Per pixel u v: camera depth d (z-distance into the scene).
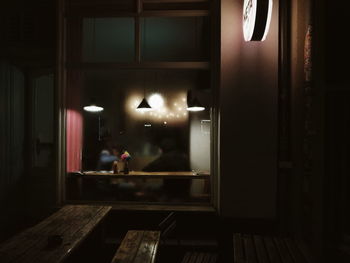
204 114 5.03
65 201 4.93
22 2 5.10
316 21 3.25
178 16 4.82
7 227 4.96
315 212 3.26
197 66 4.77
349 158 3.15
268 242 3.61
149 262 2.90
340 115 3.16
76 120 5.07
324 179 3.19
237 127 4.35
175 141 5.25
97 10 4.89
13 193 5.06
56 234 2.99
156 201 4.96
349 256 3.06
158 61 4.86
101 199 5.00
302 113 3.77
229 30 4.37
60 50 4.86
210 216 4.58
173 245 4.44
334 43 3.14
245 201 4.34
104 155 5.34
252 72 4.34
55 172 4.84
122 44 5.23
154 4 4.86
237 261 2.98
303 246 3.64
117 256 3.04
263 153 4.32
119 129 5.37
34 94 5.21
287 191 4.29
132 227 4.66
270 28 4.32
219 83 4.46
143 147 5.36
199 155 5.09
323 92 3.18
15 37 5.14
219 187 4.43
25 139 5.20
